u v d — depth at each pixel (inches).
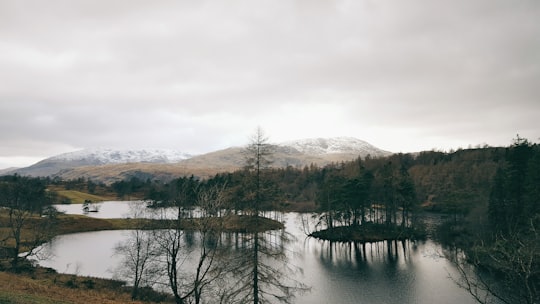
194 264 2090.3
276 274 1010.1
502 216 2364.7
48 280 1654.8
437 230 3543.3
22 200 2281.0
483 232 2113.7
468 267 1775.3
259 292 1018.7
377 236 3371.1
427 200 5255.9
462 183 4980.3
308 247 3085.6
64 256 2758.4
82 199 7726.4
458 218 3927.2
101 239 3572.8
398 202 3663.9
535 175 2100.1
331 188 3548.2
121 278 2003.0
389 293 1884.8
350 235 3395.7
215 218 1010.7
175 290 1053.8
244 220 992.9
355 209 3558.1
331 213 3558.1
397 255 2753.4
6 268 1866.4
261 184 1015.0
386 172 3659.0
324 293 1873.8
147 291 1622.8
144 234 2539.4
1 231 2945.4
